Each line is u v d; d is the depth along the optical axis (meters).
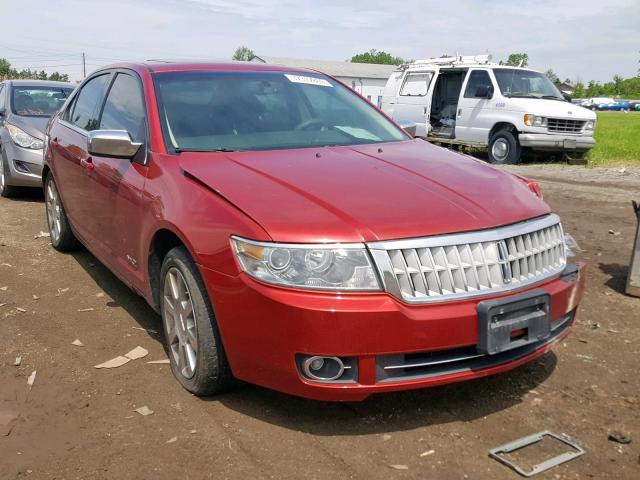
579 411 3.29
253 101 4.41
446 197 3.25
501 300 2.96
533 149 14.22
